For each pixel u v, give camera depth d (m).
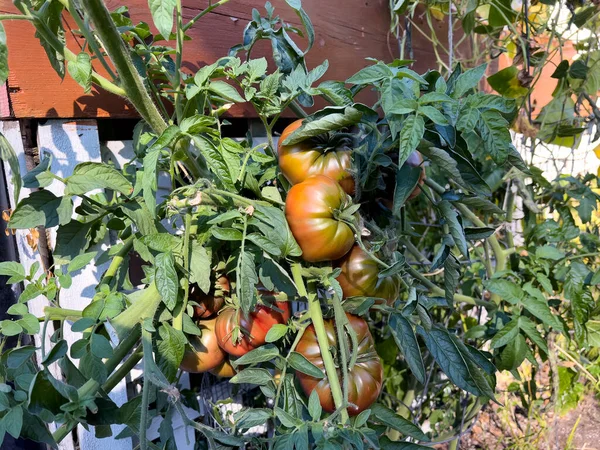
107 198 0.97
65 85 0.88
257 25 1.00
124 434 0.65
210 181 0.75
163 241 0.68
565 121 1.69
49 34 0.66
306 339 0.80
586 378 2.25
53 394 0.53
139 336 0.71
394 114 0.69
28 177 0.68
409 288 0.82
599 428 2.08
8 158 0.67
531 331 1.19
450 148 0.74
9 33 0.80
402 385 1.82
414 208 2.08
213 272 0.81
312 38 0.91
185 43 1.06
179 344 0.68
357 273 0.80
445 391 1.99
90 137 0.93
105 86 0.72
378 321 1.68
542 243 1.62
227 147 0.70
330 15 1.48
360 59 1.62
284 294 0.81
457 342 0.83
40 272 0.91
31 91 0.83
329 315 0.82
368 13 1.64
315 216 0.70
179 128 0.65
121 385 1.03
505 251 1.51
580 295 1.33
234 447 0.85
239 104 1.24
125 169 0.93
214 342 0.82
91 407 0.54
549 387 1.87
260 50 1.27
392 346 1.55
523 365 2.25
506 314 1.32
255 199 0.81
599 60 1.55
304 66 1.01
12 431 0.50
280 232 0.69
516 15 1.53
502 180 1.57
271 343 0.79
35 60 0.84
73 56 0.68
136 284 1.20
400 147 0.65
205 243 0.79
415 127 0.65
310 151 0.79
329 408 0.78
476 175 0.78
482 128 0.76
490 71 2.29
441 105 0.73
